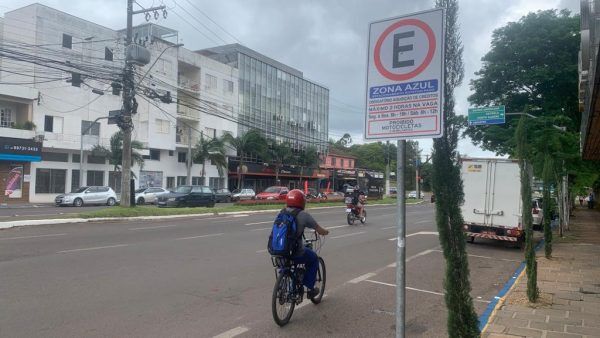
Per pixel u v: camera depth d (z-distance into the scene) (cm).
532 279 754
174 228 1769
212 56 5522
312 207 3478
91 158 3841
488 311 708
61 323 580
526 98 2552
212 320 621
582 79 904
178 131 4622
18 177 3366
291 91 6391
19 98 3338
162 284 810
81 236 1425
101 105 3888
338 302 745
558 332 591
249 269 976
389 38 352
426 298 805
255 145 4769
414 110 339
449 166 374
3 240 1298
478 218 1573
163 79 4294
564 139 1888
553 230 2288
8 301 668
